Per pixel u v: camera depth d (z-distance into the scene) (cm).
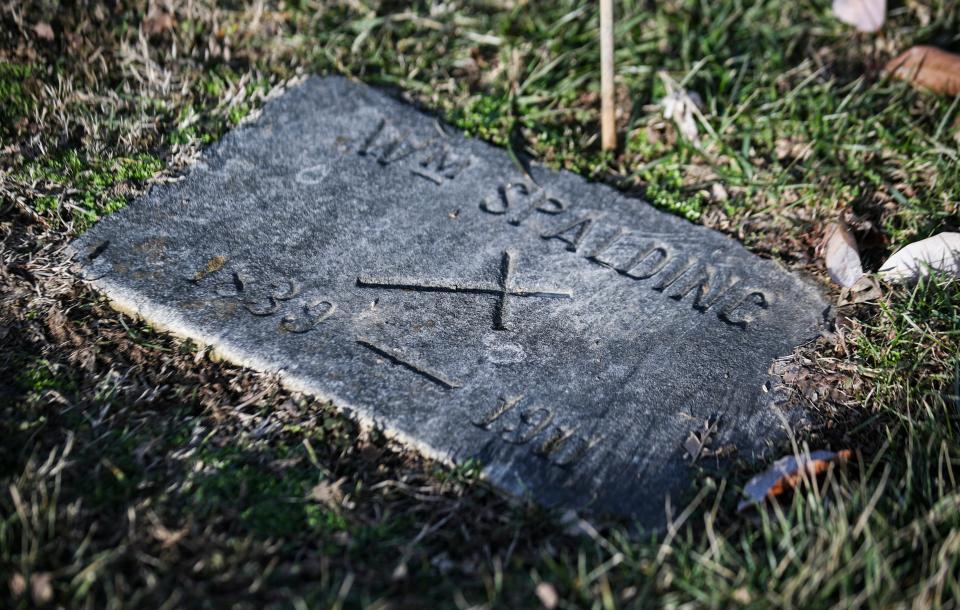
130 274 152
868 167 168
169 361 148
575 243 158
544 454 143
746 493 141
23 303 151
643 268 156
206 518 139
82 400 146
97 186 158
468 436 144
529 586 135
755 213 164
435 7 183
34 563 134
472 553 139
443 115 171
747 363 150
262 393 147
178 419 145
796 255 160
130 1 177
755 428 146
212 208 157
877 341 153
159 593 133
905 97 174
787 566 135
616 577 135
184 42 175
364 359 148
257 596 134
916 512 139
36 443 142
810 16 185
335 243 155
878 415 148
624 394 147
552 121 173
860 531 137
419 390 146
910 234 161
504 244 157
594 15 183
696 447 144
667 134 171
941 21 182
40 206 156
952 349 151
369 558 138
